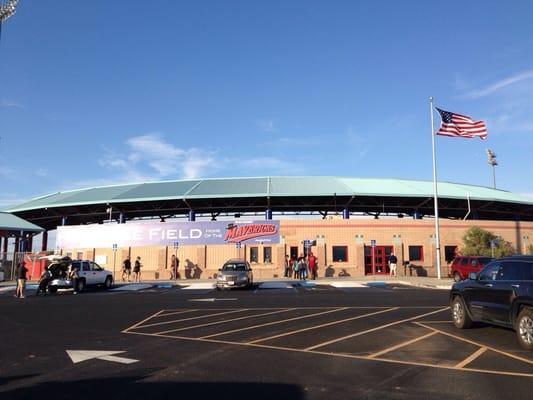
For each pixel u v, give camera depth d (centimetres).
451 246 4178
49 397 662
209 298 2134
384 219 4109
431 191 4594
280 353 926
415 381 720
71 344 1041
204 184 4744
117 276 4184
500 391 665
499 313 1027
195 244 4122
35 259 4166
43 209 4981
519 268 1002
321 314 1484
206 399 648
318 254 4025
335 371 785
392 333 1132
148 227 4206
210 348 982
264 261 4044
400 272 4022
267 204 4469
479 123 3253
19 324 1363
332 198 4488
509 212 5138
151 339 1092
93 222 5506
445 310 1555
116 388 704
